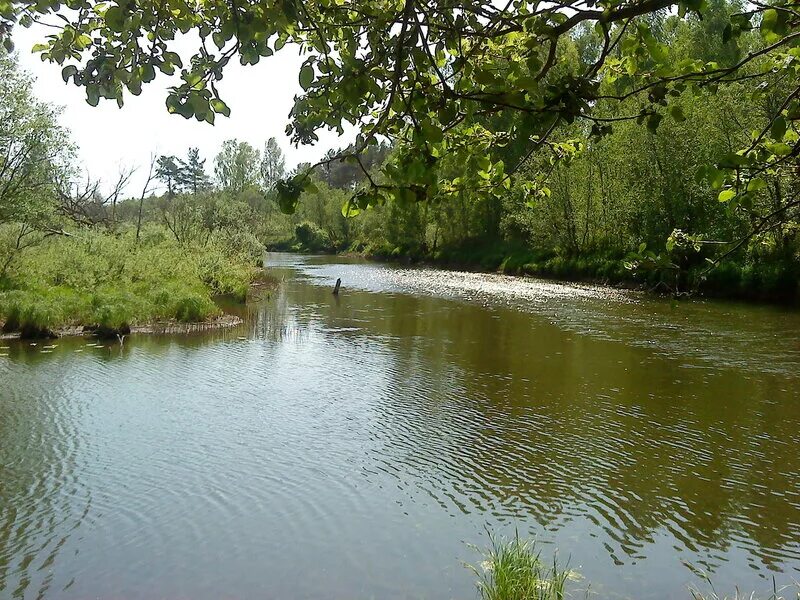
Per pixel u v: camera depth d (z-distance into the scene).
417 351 18.12
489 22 2.85
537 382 14.53
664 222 31.88
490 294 32.75
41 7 2.61
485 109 2.87
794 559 7.05
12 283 22.80
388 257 64.94
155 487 8.86
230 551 7.17
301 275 45.00
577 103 2.61
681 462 9.78
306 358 17.20
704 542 7.42
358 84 2.69
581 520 7.97
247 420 11.79
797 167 3.42
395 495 8.66
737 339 19.50
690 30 30.06
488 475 9.37
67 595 6.30
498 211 54.31
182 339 19.80
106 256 27.20
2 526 7.68
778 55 3.74
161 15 2.64
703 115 30.67
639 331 21.08
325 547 7.29
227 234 43.88
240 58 2.68
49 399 12.84
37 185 25.48
